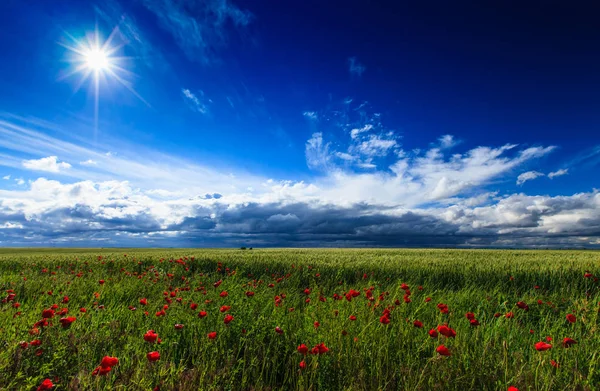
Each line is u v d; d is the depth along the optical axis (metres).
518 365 3.55
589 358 3.64
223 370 3.48
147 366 3.40
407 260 15.62
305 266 12.21
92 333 4.42
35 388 3.12
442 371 3.40
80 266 15.24
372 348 3.89
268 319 4.78
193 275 11.84
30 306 6.05
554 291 8.51
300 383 3.24
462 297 6.79
